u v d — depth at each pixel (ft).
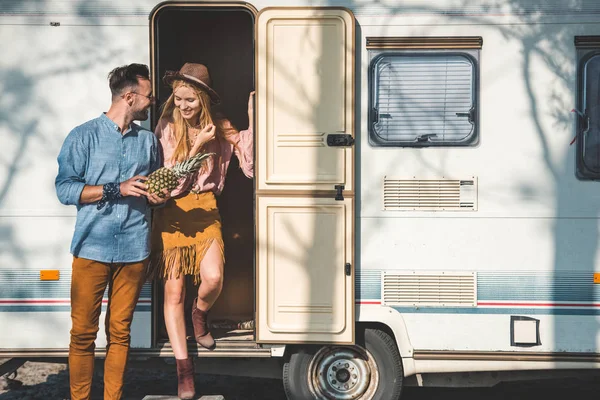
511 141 19.15
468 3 19.11
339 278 19.07
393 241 19.27
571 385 24.00
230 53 23.62
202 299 19.35
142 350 19.53
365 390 19.61
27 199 19.31
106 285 17.81
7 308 19.42
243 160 19.81
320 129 19.02
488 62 19.11
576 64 19.06
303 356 19.56
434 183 19.21
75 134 17.52
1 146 19.31
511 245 19.17
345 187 19.01
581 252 19.15
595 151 19.08
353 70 18.94
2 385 23.13
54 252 19.33
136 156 17.80
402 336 19.27
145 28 19.27
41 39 19.27
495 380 19.81
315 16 18.90
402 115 19.24
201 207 19.52
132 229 17.65
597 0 18.99
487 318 19.25
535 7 19.06
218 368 20.44
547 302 19.17
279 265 19.16
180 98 19.27
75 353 17.80
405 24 19.15
